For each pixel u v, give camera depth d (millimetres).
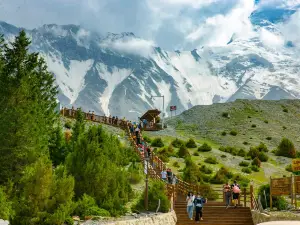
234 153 72062
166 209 32250
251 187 35062
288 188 33062
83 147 32312
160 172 44125
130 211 30922
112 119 69250
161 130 83938
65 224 25453
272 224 12219
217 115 103625
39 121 36031
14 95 33844
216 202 36406
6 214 24719
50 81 41188
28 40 35906
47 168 25203
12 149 31422
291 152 74750
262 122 101688
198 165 59844
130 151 50281
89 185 30938
